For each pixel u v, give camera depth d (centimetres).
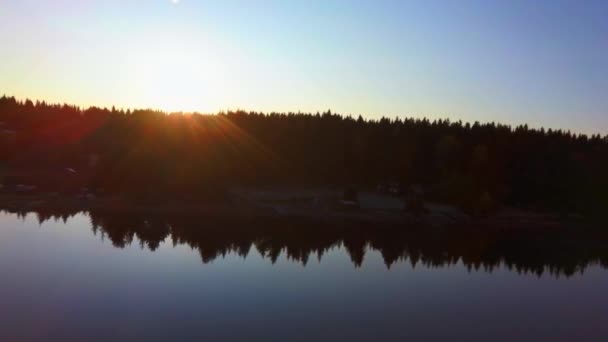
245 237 6769
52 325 3125
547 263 6191
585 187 10600
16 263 4562
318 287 4328
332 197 10069
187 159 10050
